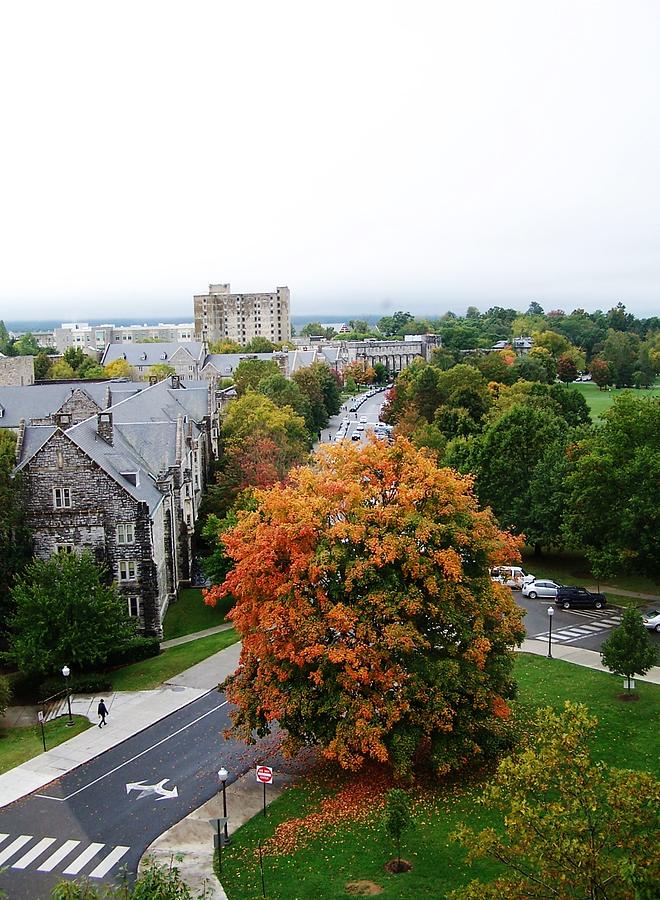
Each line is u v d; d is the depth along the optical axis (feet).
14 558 196.24
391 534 128.06
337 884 105.50
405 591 127.34
